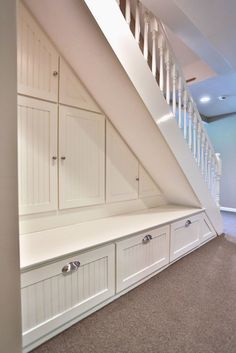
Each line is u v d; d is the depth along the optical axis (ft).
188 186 8.50
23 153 5.08
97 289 5.01
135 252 5.96
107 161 7.18
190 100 8.14
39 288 4.00
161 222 6.87
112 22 4.83
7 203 2.88
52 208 5.72
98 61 5.36
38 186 5.40
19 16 4.83
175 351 3.97
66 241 4.99
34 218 5.43
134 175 8.29
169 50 6.82
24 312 3.80
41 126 5.38
